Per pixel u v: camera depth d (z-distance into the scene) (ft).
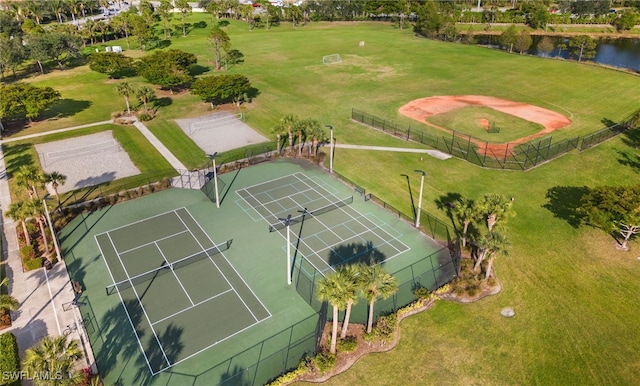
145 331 120.88
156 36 492.54
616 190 156.56
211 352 115.03
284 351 115.65
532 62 399.44
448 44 474.08
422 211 175.73
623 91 321.11
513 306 130.93
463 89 326.44
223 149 229.04
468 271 142.72
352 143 235.61
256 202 183.11
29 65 385.70
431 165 211.82
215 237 160.56
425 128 255.09
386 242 158.20
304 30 546.26
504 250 130.62
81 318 124.77
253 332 121.19
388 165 212.02
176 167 210.18
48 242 156.35
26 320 123.95
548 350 116.98
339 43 474.08
